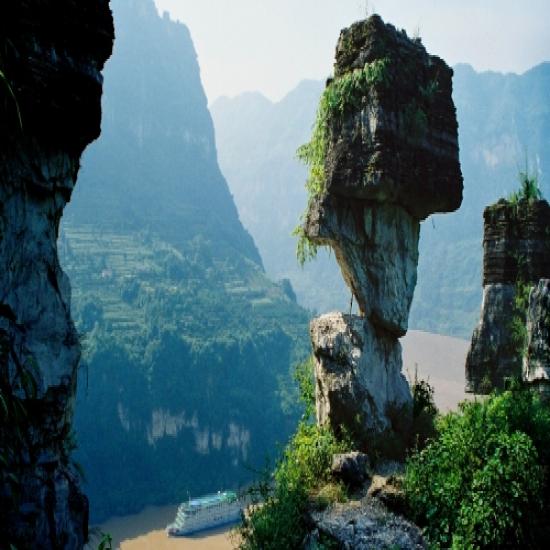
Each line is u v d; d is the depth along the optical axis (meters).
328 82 18.44
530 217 23.53
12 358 6.88
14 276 7.02
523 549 13.47
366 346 17.75
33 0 6.89
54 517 7.00
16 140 7.00
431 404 19.98
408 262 18.39
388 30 17.59
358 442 17.08
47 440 7.11
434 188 17.94
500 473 13.61
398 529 14.15
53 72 7.11
